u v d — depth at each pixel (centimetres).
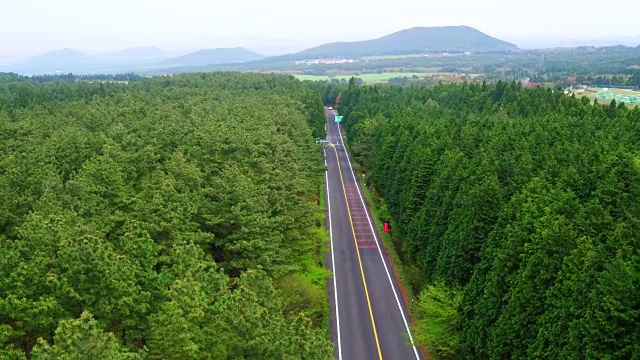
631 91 17388
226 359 2323
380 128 9519
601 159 4847
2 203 3638
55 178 3991
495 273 3316
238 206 3828
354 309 4778
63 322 2028
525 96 11044
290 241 4584
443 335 3819
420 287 5091
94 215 3503
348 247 6350
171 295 2456
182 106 9062
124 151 5031
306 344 2430
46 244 2731
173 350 2261
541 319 2839
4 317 2433
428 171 5634
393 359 4006
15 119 7962
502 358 3139
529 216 3353
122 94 11381
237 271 4016
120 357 2028
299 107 11162
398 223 6306
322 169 7844
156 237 3475
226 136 5153
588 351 2438
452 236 4172
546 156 5219
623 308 2383
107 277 2533
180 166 4372
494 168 4569
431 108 11544
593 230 3291
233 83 15462
